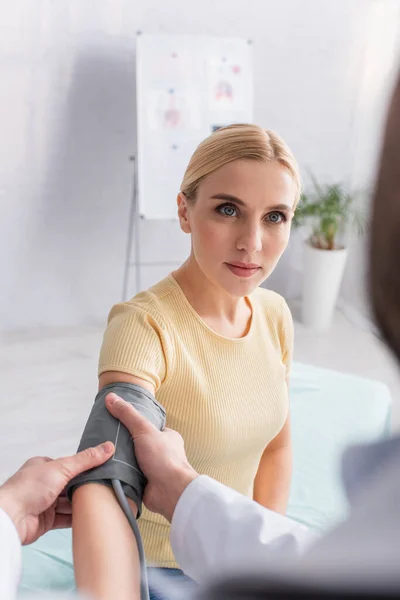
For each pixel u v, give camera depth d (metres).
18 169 3.08
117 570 0.65
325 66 3.38
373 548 0.33
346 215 3.43
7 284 3.25
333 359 3.20
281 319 1.12
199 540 0.62
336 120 3.50
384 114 0.34
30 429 2.53
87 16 2.95
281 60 3.32
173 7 3.07
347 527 0.35
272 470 1.19
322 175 3.60
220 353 1.00
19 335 3.28
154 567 0.97
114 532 0.69
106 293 3.40
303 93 3.41
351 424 1.82
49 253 3.25
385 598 0.31
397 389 2.95
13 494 0.73
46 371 2.96
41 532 0.78
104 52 3.02
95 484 0.74
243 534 0.60
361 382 2.02
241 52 3.15
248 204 0.89
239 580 0.35
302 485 1.58
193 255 1.00
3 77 2.93
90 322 3.42
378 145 0.34
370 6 3.29
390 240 0.33
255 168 0.89
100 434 0.78
